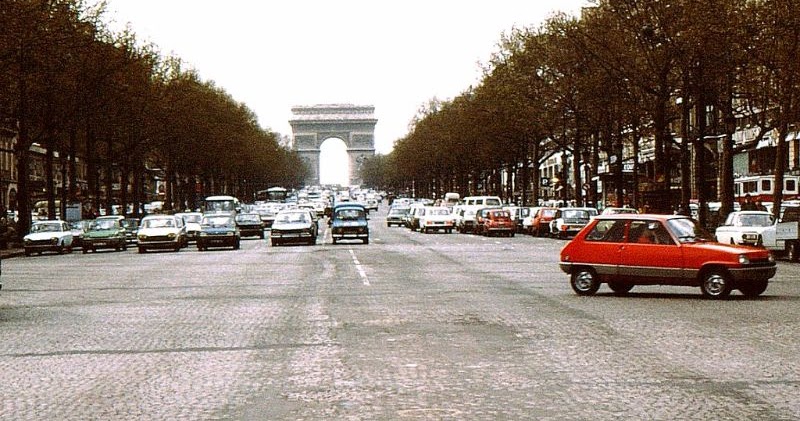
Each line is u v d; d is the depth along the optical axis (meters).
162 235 54.88
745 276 22.30
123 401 11.05
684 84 48.00
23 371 13.35
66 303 23.70
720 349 14.55
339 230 59.34
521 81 68.12
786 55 39.81
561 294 24.28
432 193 182.50
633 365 13.14
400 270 34.03
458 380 12.12
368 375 12.57
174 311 21.23
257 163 152.50
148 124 76.12
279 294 25.08
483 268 34.75
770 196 63.38
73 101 62.22
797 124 46.41
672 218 23.52
